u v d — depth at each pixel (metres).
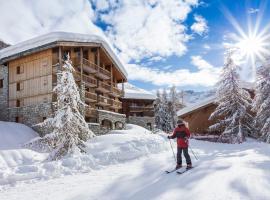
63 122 15.76
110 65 38.16
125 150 15.48
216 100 29.58
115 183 8.34
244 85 33.75
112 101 38.25
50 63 28.16
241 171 6.78
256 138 27.97
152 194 6.02
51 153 15.52
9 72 31.91
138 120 51.31
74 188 8.53
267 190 5.19
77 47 30.00
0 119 31.78
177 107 74.88
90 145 17.77
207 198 5.08
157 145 17.41
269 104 23.98
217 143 27.86
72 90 16.25
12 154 16.94
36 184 10.03
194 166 8.73
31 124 28.72
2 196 8.51
